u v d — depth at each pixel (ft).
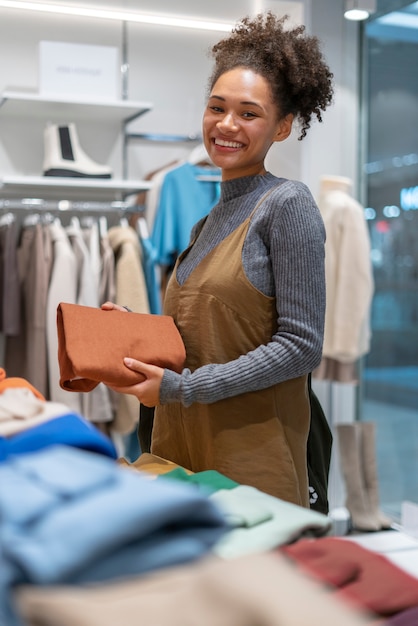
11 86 11.76
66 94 11.00
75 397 10.20
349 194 11.83
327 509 5.79
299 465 5.11
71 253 10.33
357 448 11.48
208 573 2.05
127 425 10.69
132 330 4.64
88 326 4.53
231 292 4.91
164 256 10.98
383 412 12.21
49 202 11.91
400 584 2.42
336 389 12.51
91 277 10.48
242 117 5.03
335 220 11.12
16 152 11.83
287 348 4.71
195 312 5.04
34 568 1.94
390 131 11.82
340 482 12.44
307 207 4.83
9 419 3.30
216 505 2.26
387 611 2.33
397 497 11.99
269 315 4.93
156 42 12.50
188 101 12.72
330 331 11.14
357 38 12.16
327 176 11.48
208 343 4.98
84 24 12.08
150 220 11.52
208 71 12.78
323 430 5.72
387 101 11.83
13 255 10.21
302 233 4.77
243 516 2.98
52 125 11.33
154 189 11.51
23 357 10.71
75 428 3.19
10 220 10.37
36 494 2.13
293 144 12.03
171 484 2.27
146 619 1.90
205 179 11.25
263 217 4.89
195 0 10.98
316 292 4.79
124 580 2.07
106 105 10.98
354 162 12.34
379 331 12.27
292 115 5.32
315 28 11.88
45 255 10.32
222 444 4.89
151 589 2.02
